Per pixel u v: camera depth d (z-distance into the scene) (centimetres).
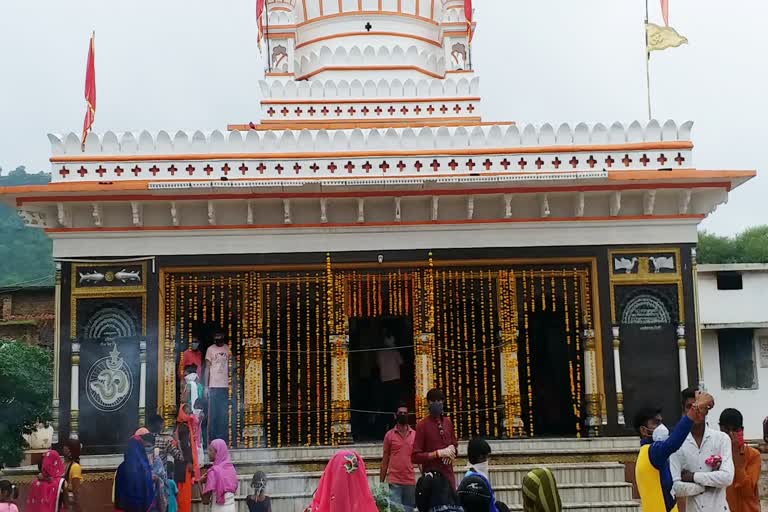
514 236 1560
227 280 1546
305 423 1652
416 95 1855
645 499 796
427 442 1104
